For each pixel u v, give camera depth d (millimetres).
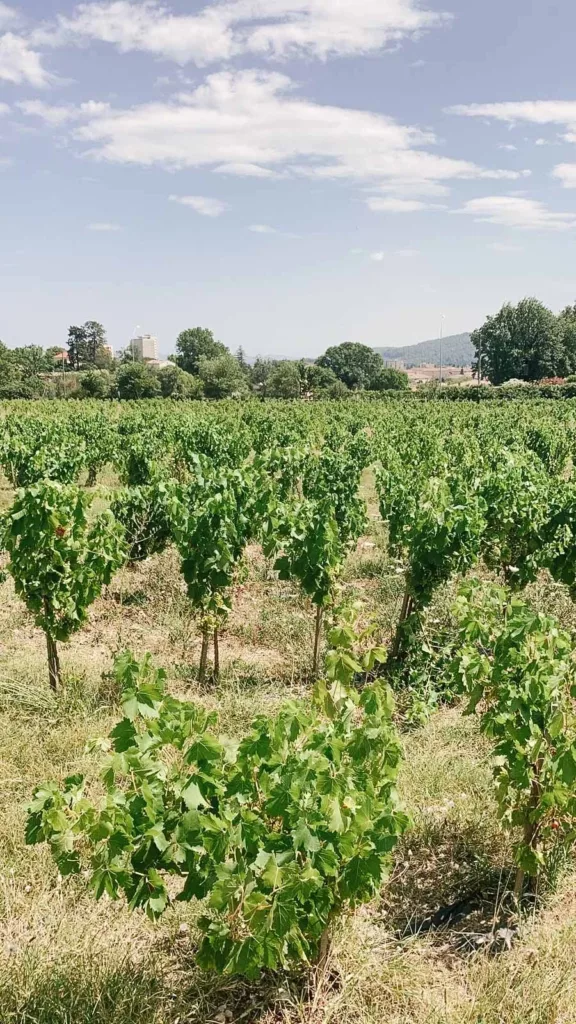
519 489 9664
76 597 6094
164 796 3033
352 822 2826
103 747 3150
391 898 3992
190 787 2828
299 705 3223
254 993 3350
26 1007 3117
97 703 6062
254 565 10531
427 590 7176
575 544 7984
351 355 115188
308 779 2820
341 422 28344
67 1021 3033
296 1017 3199
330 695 3656
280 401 57062
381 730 3217
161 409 38500
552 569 8234
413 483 10953
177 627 8008
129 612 8609
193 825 2760
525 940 3568
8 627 7863
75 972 3316
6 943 3541
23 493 5922
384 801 3088
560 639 3930
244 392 76875
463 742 5598
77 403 49281
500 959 3469
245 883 2635
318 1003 3250
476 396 61312
